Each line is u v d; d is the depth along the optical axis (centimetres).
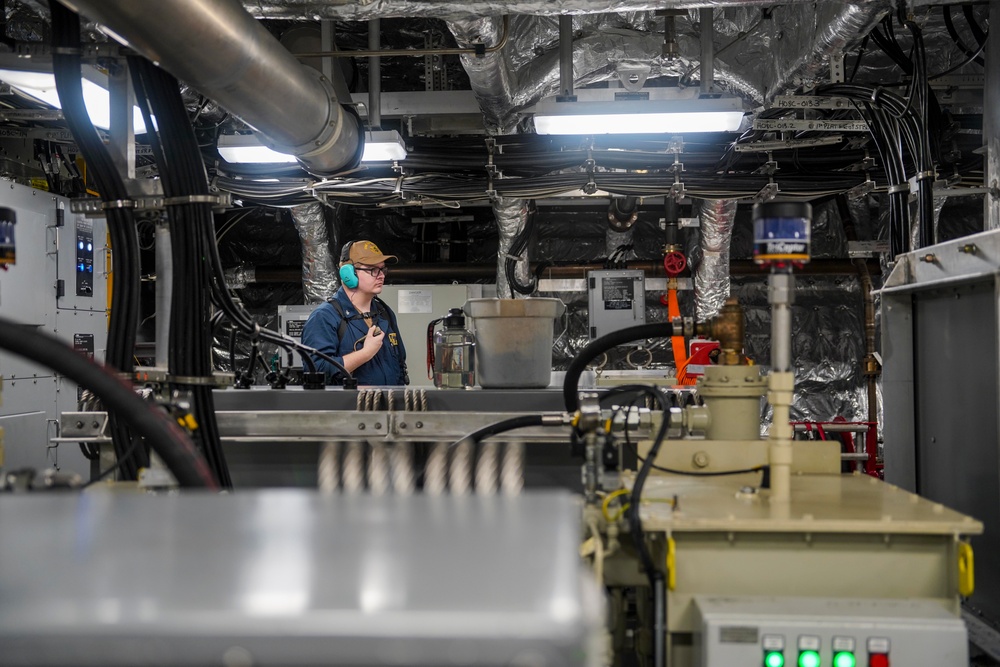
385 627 50
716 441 200
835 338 614
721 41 369
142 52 194
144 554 64
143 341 603
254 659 50
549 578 57
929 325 242
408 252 633
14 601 53
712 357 237
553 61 377
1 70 255
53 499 84
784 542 150
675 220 530
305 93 271
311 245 558
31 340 121
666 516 150
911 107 315
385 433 246
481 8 269
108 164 204
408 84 516
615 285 553
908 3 278
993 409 206
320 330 350
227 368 624
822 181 432
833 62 325
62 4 197
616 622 171
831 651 132
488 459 201
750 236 620
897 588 149
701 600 146
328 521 74
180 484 131
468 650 50
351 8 266
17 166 477
